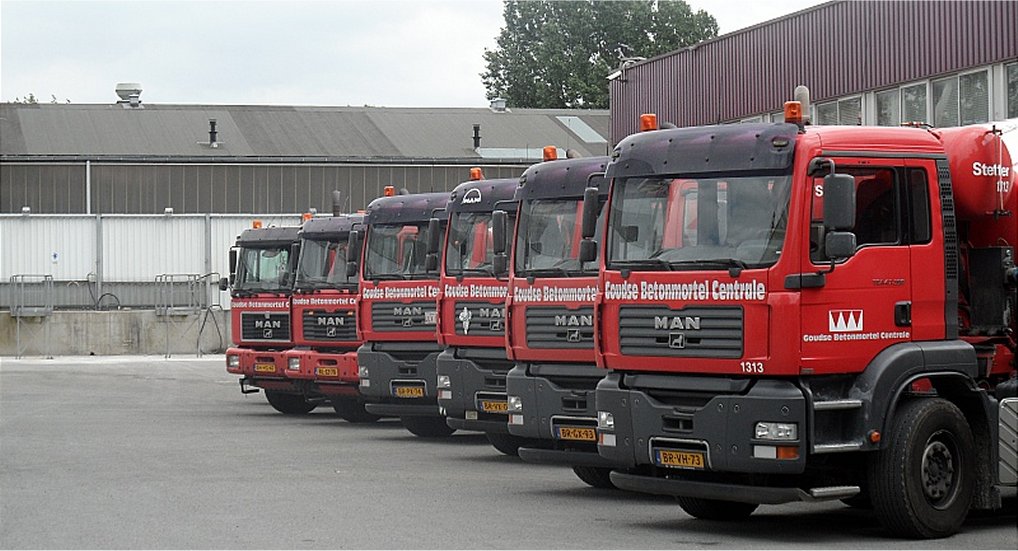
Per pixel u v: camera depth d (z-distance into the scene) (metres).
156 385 35.66
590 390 15.67
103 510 14.09
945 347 12.79
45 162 51.47
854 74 30.03
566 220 16.30
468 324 18.55
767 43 33.22
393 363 21.50
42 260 50.44
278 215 52.75
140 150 53.53
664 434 12.70
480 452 20.38
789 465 12.00
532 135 59.53
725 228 12.44
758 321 12.09
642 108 39.69
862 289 12.40
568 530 13.04
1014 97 25.50
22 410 28.02
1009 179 13.61
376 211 22.00
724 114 35.28
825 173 12.27
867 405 12.24
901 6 28.48
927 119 27.84
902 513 12.40
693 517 14.13
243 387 27.72
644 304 12.83
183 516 13.66
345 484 16.31
